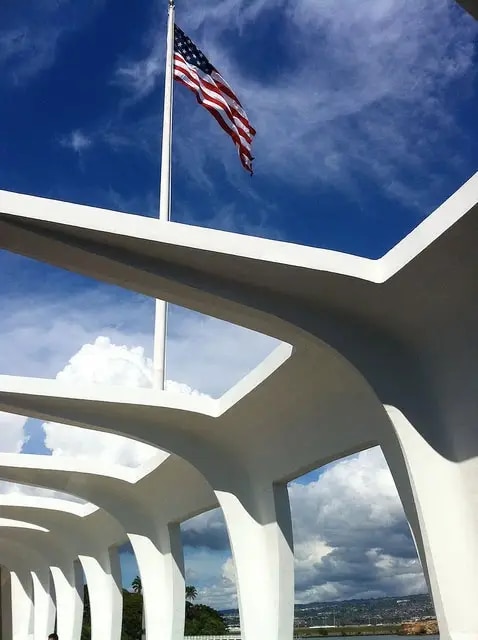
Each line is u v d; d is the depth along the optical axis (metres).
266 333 9.96
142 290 9.08
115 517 20.58
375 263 9.12
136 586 59.38
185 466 17.34
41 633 32.47
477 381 9.28
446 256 8.34
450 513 9.63
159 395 13.67
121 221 8.09
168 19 17.81
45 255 8.34
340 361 9.98
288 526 14.93
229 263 8.70
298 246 8.80
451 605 9.15
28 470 18.45
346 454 12.88
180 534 20.59
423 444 9.86
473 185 7.54
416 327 9.80
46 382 12.85
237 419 14.11
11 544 33.03
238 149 15.98
